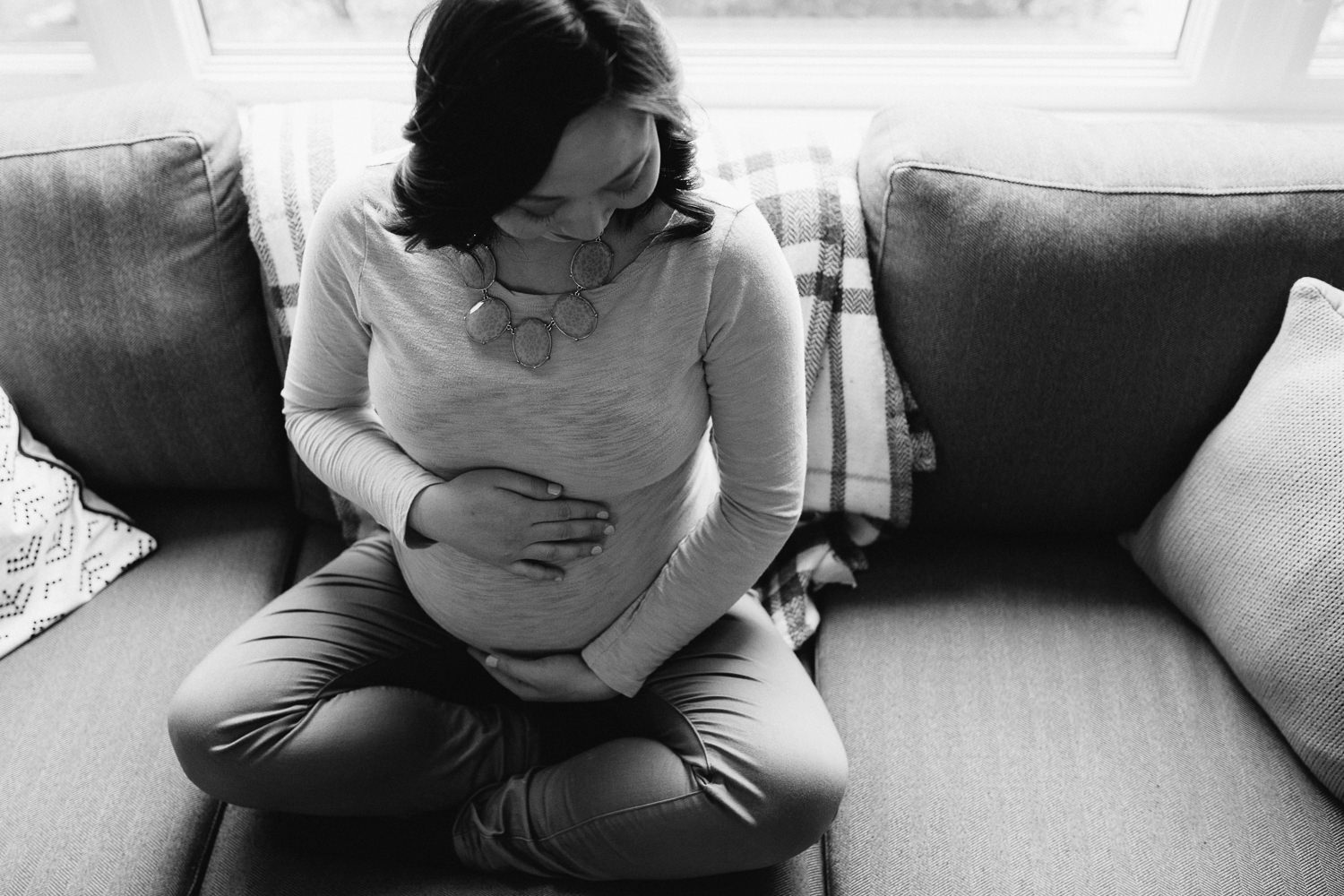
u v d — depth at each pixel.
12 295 1.13
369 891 0.96
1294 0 1.30
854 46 1.42
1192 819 0.96
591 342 0.83
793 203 1.13
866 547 1.25
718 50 1.43
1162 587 1.16
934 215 1.09
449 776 1.02
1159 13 1.40
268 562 1.23
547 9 0.60
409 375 0.87
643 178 0.71
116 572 1.19
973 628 1.15
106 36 1.37
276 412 1.23
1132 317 1.08
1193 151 1.10
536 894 0.97
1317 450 0.99
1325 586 0.96
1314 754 0.96
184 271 1.14
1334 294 1.04
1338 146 1.10
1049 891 0.91
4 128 1.15
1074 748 1.02
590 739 1.10
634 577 1.00
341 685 1.03
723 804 0.93
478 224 0.73
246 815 1.04
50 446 1.21
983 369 1.12
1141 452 1.15
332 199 0.88
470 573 0.99
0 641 1.10
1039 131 1.13
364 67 1.42
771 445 0.89
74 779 1.00
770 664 1.03
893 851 0.95
